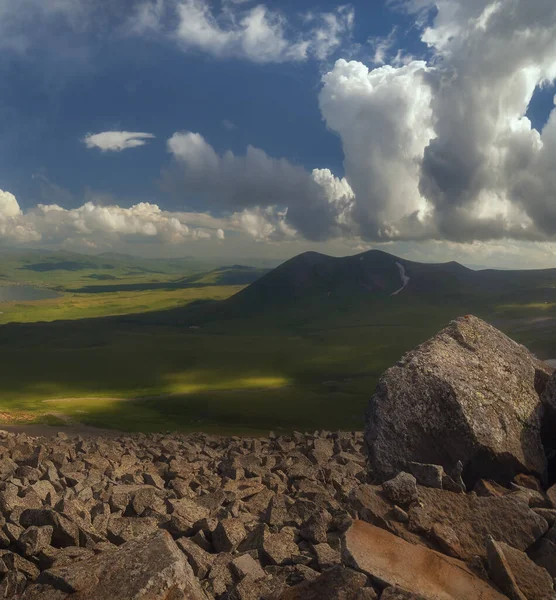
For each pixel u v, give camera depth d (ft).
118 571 32.12
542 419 45.29
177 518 52.19
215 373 597.11
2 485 66.44
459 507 34.45
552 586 28.04
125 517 55.31
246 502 64.49
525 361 49.11
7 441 113.39
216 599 37.78
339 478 80.33
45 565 41.81
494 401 44.14
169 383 538.47
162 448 118.42
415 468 39.06
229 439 160.56
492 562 28.73
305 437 143.95
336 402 406.00
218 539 48.19
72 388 499.51
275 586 37.52
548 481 43.45
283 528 49.29
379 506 35.12
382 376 47.57
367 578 27.14
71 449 101.55
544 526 32.27
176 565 31.71
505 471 41.78
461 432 42.32
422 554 29.73
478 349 48.32
